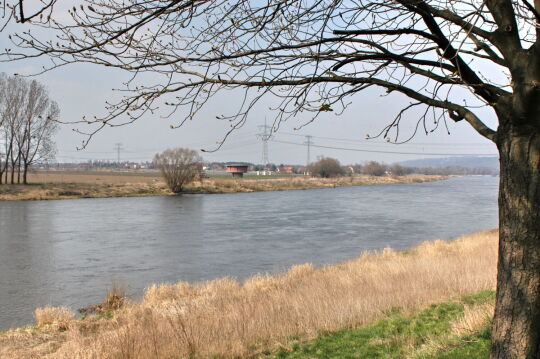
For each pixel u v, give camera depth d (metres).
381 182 106.12
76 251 21.00
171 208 41.19
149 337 7.50
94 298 13.75
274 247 22.30
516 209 3.27
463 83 3.17
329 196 58.84
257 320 8.41
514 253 3.27
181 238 24.80
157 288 13.95
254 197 56.31
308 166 109.12
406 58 3.70
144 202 47.16
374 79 3.70
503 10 3.34
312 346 7.18
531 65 3.18
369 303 9.24
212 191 62.94
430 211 40.12
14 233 25.81
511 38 3.34
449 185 99.50
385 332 7.53
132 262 18.84
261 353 7.05
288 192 67.56
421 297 9.66
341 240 24.50
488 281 10.48
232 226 29.77
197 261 19.09
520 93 3.17
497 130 3.46
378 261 15.94
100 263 18.61
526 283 3.21
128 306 11.93
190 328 7.63
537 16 3.26
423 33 3.65
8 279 15.97
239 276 16.55
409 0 3.43
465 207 44.16
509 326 3.27
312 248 22.09
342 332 7.82
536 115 3.18
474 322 6.46
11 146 51.00
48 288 14.88
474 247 17.50
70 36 3.22
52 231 26.77
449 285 10.55
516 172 3.27
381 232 27.47
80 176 84.62
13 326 11.26
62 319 10.39
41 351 8.29
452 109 3.66
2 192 47.03
